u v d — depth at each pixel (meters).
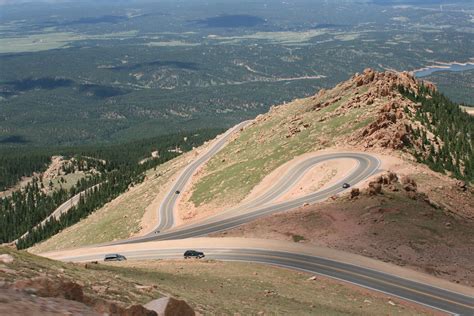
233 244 94.94
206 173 195.62
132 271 61.66
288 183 140.00
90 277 40.91
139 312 21.33
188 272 71.06
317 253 85.88
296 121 197.25
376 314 58.31
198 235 111.31
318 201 115.12
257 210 122.38
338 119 177.00
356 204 102.38
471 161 144.75
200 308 41.00
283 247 89.88
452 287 73.88
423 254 84.62
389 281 74.88
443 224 95.44
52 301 17.55
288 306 53.25
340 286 72.19
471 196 117.94
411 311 63.56
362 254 84.75
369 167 134.12
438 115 174.25
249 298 54.03
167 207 170.88
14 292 17.44
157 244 105.75
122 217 178.12
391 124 155.50
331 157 148.50
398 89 188.50
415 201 103.38
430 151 146.00
